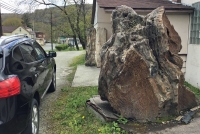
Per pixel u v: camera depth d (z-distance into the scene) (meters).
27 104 3.03
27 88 3.14
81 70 9.70
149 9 7.44
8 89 2.69
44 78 4.70
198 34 6.60
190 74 7.09
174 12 7.23
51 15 29.70
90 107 4.54
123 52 3.91
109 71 3.94
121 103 3.92
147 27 4.21
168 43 4.28
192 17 7.15
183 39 7.50
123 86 3.85
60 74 9.31
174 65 4.23
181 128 3.71
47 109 4.82
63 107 4.91
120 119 3.85
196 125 3.83
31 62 3.83
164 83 4.00
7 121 2.66
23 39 4.06
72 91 6.24
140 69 3.80
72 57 16.67
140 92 3.86
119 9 4.66
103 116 3.97
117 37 4.17
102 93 4.33
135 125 3.79
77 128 3.77
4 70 2.82
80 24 27.88
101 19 9.30
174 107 4.10
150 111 3.91
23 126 2.93
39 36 56.84
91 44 10.83
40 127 3.92
